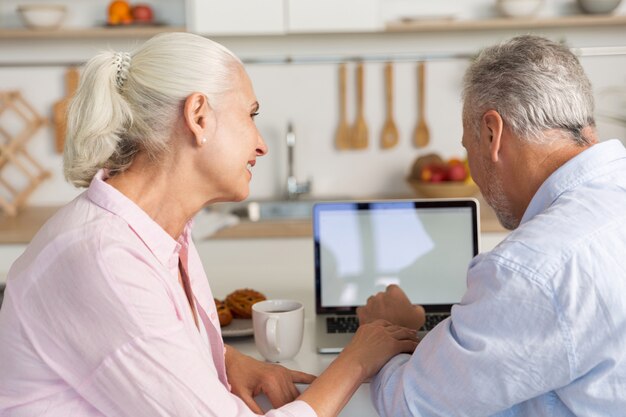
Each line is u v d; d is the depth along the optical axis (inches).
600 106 142.9
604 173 43.2
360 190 146.8
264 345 53.6
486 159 46.9
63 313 38.8
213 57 43.1
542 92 43.8
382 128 145.3
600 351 38.6
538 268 39.4
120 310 38.2
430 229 68.3
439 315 65.6
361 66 142.4
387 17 140.7
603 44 141.5
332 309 67.5
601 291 38.5
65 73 142.3
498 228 121.4
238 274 79.5
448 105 144.3
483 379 41.1
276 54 143.0
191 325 43.8
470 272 43.2
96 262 38.6
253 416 40.9
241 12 126.5
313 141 145.6
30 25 131.3
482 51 48.3
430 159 137.6
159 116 42.3
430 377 43.5
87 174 43.7
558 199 43.1
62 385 40.3
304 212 140.9
